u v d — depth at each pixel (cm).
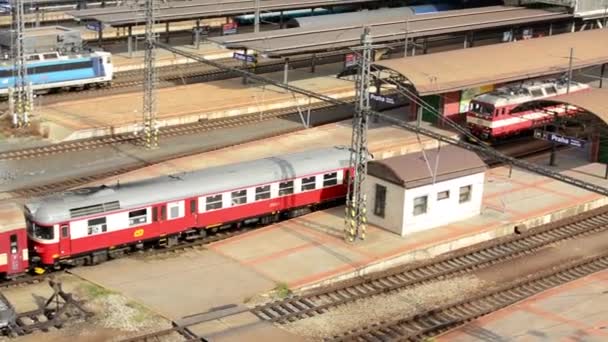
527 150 7075
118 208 4719
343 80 8912
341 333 4109
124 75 9069
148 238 4872
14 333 3906
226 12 9525
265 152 6488
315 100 8231
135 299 4322
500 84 7712
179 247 4997
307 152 5691
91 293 4356
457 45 10606
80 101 7850
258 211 5278
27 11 11212
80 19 9162
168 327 4050
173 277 4600
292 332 4084
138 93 8244
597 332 4112
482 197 5672
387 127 7319
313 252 4928
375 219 5312
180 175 5141
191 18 9338
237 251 4938
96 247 4697
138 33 10831
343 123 7381
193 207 4988
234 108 7706
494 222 5450
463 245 5209
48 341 3866
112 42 10444
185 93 8194
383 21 9331
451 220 5409
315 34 8500
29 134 6975
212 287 4488
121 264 4762
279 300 4372
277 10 9812
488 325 4188
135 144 6844
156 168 6116
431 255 5059
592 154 6750
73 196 4688
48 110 7538
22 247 4450
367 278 4691
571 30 10269
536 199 5884
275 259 4834
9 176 6059
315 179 5484
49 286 4462
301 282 4553
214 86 8512
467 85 7075
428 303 4488
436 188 5250
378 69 7238
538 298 4491
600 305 4422
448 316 4319
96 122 7188
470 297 4506
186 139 6988
